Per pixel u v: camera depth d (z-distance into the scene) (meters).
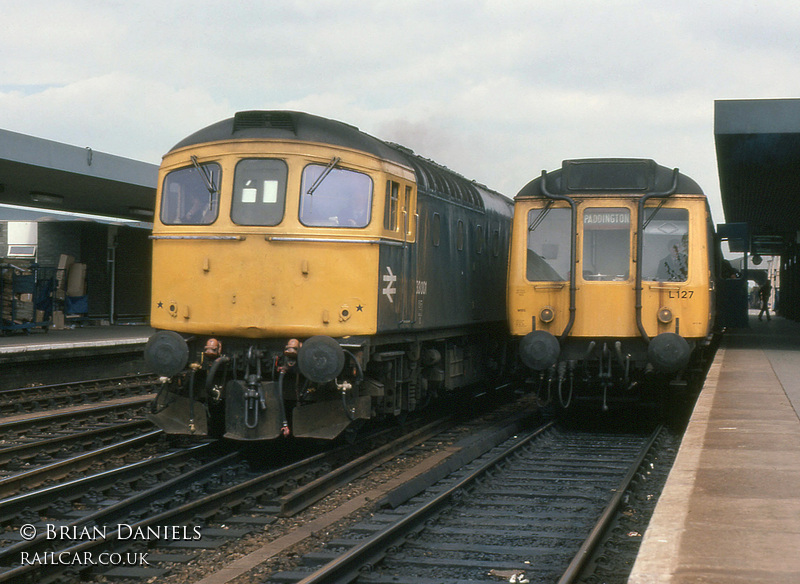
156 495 8.23
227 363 10.12
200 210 10.18
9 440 11.28
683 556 4.72
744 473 6.86
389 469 10.34
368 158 10.20
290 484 9.05
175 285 10.23
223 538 7.40
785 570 4.48
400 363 11.43
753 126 18.61
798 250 38.94
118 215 30.41
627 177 12.33
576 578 6.00
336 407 10.11
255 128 10.12
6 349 16.12
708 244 12.47
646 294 12.10
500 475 9.86
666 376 12.95
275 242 9.85
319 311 9.80
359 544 6.61
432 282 12.18
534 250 12.64
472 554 6.85
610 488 9.21
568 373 12.57
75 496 8.25
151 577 6.46
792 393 11.81
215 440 11.27
